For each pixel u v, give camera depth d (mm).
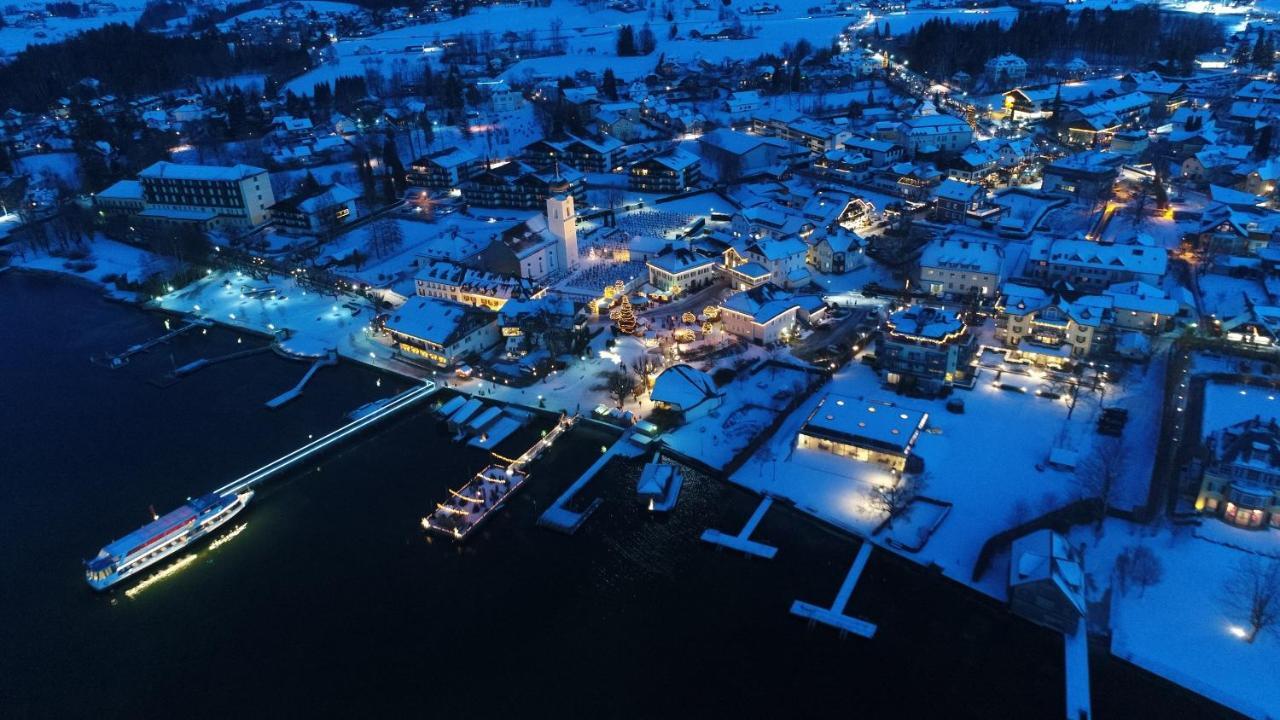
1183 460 126625
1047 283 187250
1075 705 92625
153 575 120875
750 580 114375
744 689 97812
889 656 101125
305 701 98938
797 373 163625
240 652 106188
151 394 170625
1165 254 182250
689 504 130125
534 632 107250
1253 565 108000
